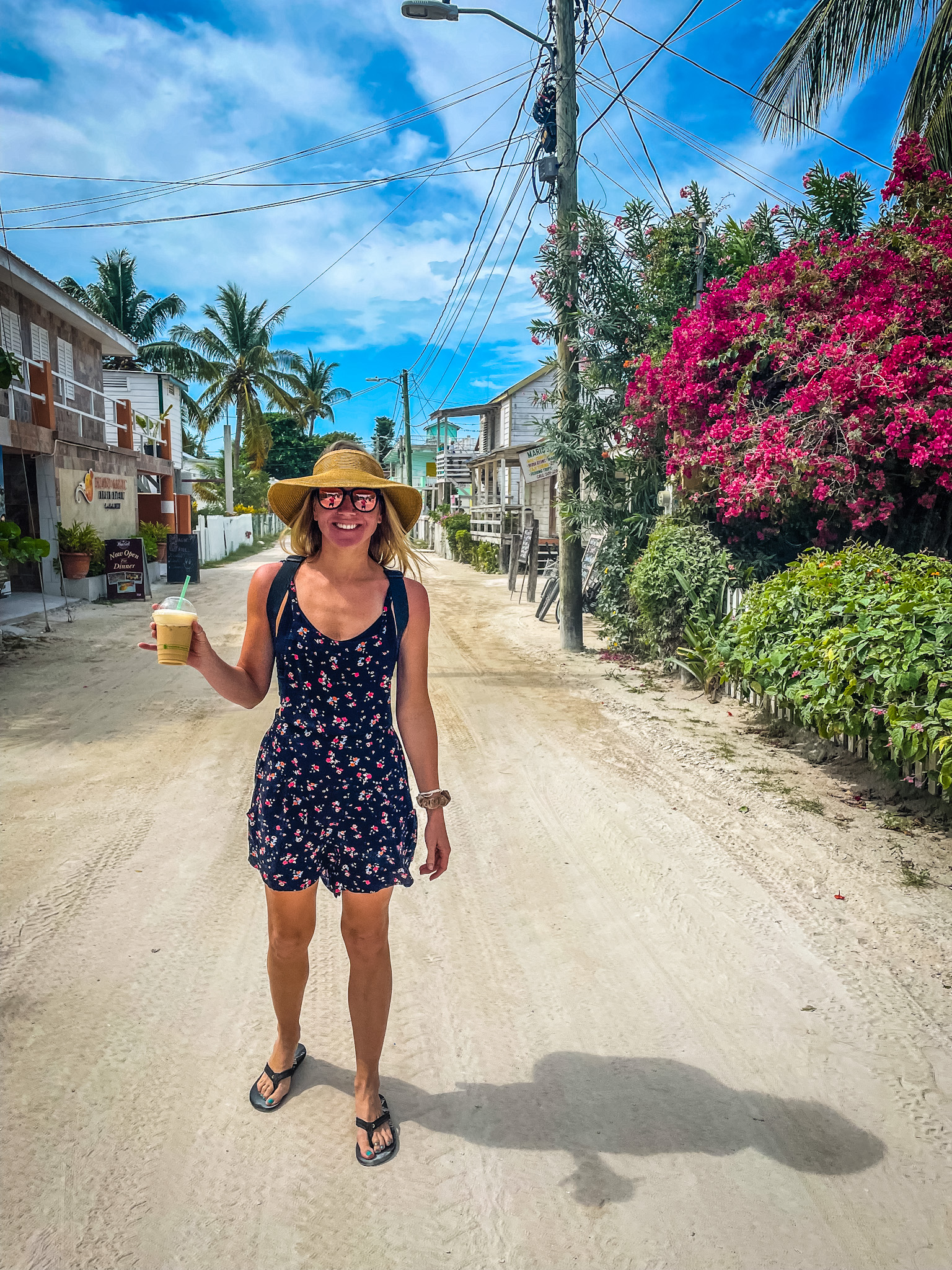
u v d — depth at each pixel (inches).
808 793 192.5
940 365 247.8
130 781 198.5
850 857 157.1
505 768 213.6
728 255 381.1
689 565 303.3
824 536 295.6
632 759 220.1
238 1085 95.3
